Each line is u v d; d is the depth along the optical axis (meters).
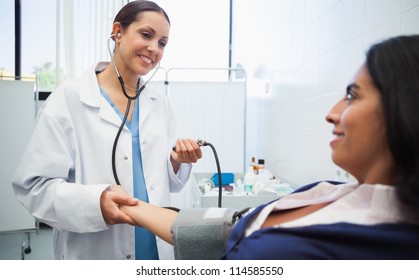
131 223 0.72
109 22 2.67
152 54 0.85
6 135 2.23
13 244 2.41
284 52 1.72
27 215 2.24
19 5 2.73
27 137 2.27
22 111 2.26
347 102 0.48
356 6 0.98
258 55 2.38
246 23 2.74
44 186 0.79
